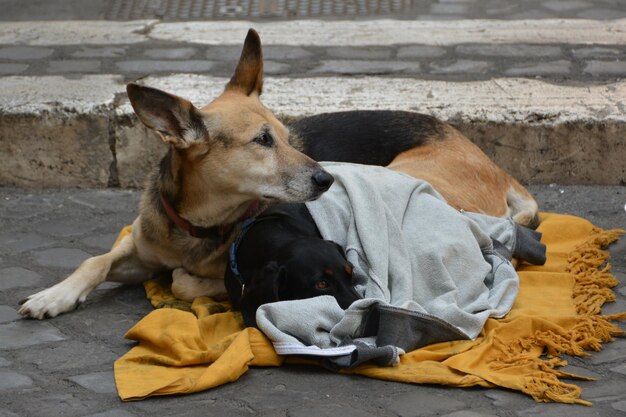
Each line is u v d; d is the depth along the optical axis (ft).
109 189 24.17
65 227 21.65
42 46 29.25
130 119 23.61
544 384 14.01
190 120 16.48
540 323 15.69
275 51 28.53
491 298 16.55
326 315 15.19
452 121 23.30
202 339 15.56
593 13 32.86
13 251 20.17
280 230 16.74
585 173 23.53
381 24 31.35
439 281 16.24
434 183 18.99
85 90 24.89
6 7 34.19
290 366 15.02
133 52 28.68
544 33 29.99
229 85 18.06
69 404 13.76
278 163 16.67
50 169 24.13
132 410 13.58
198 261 17.76
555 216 20.67
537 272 18.04
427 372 14.42
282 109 23.48
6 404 13.78
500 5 34.04
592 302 17.02
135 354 15.17
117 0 34.55
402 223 17.10
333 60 27.71
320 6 33.96
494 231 18.26
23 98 24.23
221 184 16.80
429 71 26.66
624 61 27.20
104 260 17.95
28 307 16.80
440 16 32.94
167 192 17.60
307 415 13.43
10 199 23.39
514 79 25.75
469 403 13.75
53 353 15.56
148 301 18.02
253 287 15.76
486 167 20.02
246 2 34.32
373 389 14.20
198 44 29.45
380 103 23.95
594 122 23.06
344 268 15.84
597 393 14.06
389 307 15.08
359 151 19.94
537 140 23.29
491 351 15.20
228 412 13.52
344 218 17.16
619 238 20.21
